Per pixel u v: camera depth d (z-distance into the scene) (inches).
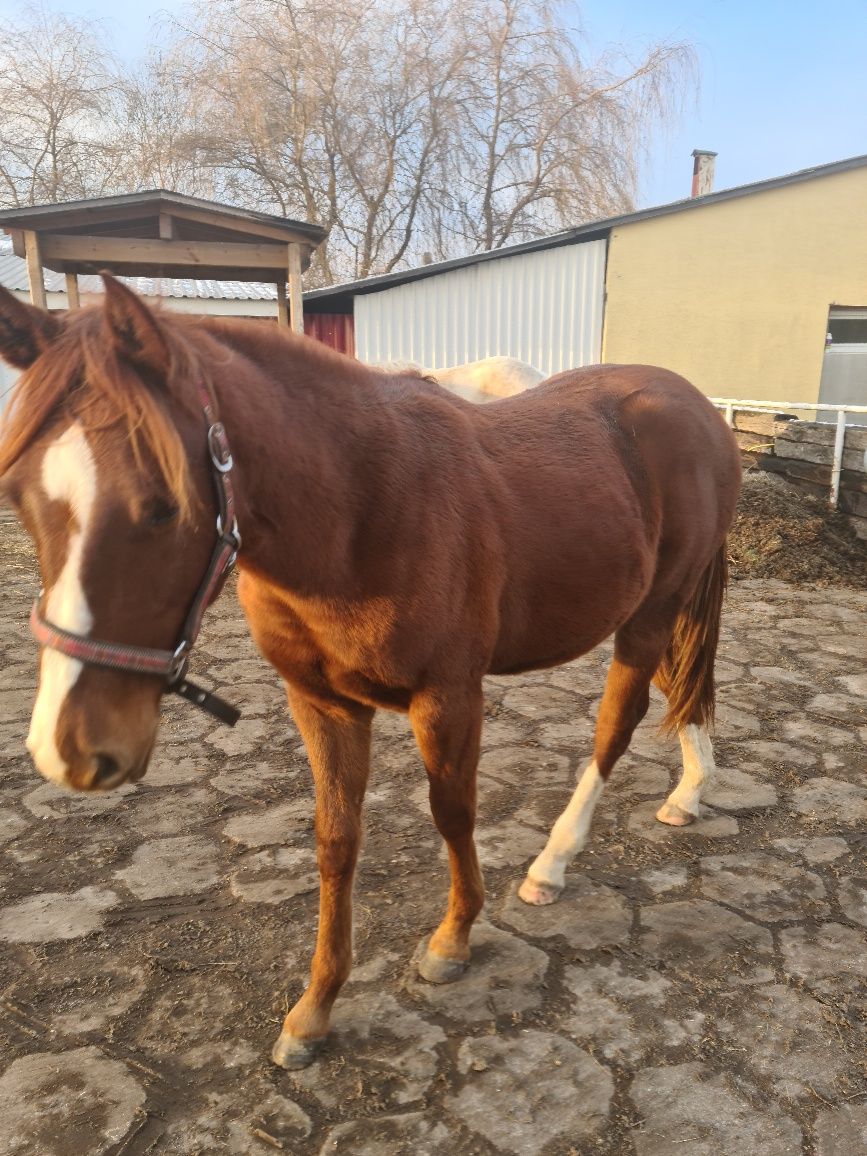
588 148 682.2
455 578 65.9
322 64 667.4
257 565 58.6
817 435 254.4
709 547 99.1
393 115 702.5
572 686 152.7
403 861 96.0
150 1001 73.9
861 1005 73.2
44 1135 60.0
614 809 108.0
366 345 393.7
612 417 92.7
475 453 73.4
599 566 81.6
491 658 77.2
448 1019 71.7
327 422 61.4
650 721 138.2
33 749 46.2
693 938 82.3
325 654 65.0
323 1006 68.2
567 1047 68.3
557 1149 58.9
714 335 426.9
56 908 86.7
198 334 55.1
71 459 44.1
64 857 96.3
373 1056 67.6
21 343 48.6
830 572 225.1
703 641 103.7
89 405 44.9
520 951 80.4
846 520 246.2
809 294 431.5
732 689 148.6
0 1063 66.8
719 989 75.2
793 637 178.2
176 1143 59.6
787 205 415.8
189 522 45.6
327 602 61.4
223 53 681.0
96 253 281.1
